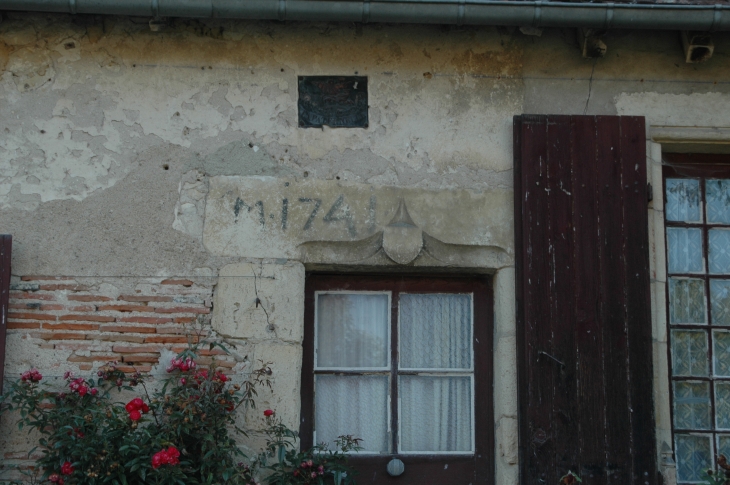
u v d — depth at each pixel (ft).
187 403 13.84
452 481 15.49
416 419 15.80
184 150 15.53
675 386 15.97
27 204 15.19
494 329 15.71
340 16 14.84
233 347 15.01
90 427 13.92
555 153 15.47
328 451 14.96
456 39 16.16
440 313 16.06
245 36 15.93
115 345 14.90
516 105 16.05
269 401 14.87
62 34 15.69
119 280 15.08
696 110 16.22
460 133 15.88
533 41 16.26
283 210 15.39
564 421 14.74
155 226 15.26
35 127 15.42
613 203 15.38
